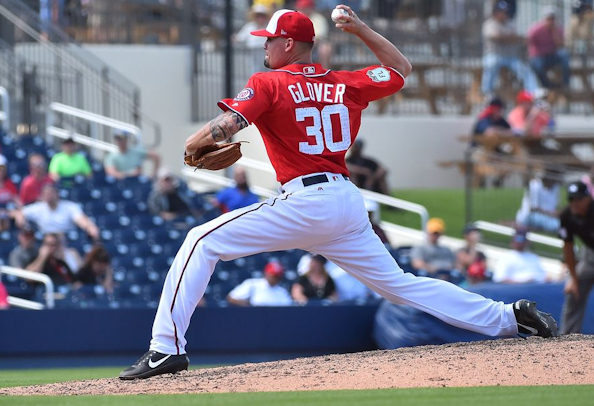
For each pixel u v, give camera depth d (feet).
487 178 205.05
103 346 116.67
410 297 74.43
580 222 112.57
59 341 115.34
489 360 70.79
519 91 247.91
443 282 75.46
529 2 265.13
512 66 247.70
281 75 69.41
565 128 249.96
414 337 111.34
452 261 169.89
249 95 67.77
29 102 207.41
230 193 179.42
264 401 58.65
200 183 220.84
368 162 207.72
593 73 259.80
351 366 70.69
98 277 151.02
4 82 219.41
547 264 187.83
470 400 58.54
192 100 240.32
